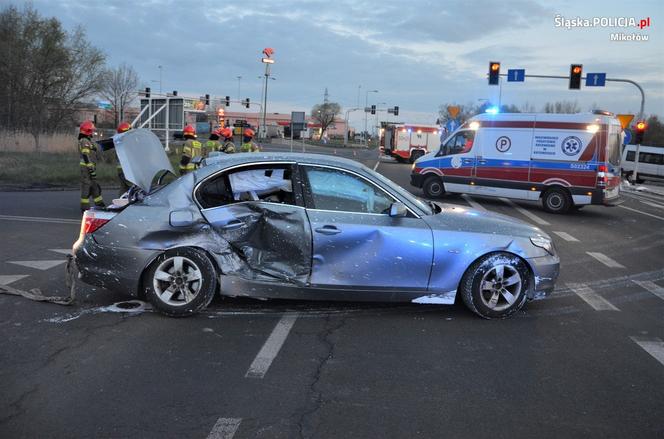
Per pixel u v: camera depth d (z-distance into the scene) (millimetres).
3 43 33406
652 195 24438
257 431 3145
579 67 28578
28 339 4449
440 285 5066
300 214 4965
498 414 3406
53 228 9273
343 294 5023
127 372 3887
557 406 3529
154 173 6285
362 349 4422
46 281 6098
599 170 13789
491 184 15289
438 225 5094
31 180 16703
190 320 4973
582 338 4816
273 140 73188
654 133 63719
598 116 13812
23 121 34656
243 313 5195
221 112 41688
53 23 35000
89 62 36844
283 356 4246
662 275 7363
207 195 5137
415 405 3504
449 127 26719
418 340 4648
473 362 4219
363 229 4938
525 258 5168
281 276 4980
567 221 12930
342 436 3109
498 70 29406
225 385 3729
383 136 41531
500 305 5234
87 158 10977
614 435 3186
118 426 3162
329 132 122750
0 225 9391
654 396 3709
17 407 3354
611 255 8797
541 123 14453
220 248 4941
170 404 3441
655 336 4914
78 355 4156
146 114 32562
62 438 3023
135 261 4914
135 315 5062
